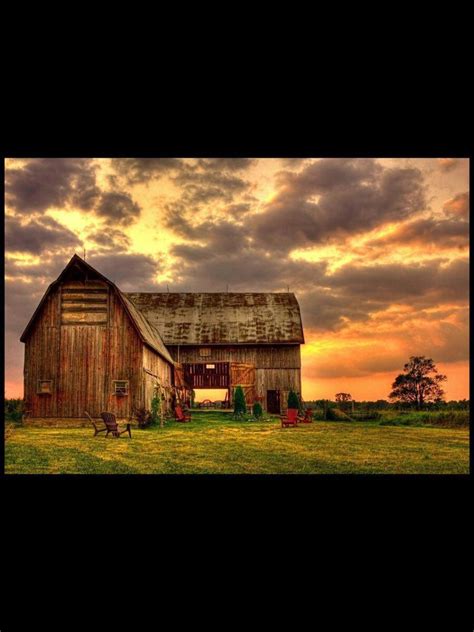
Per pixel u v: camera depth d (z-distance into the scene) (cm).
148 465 988
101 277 2209
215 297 3784
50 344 2208
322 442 1477
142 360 2194
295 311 3578
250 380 3319
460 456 1133
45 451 1221
